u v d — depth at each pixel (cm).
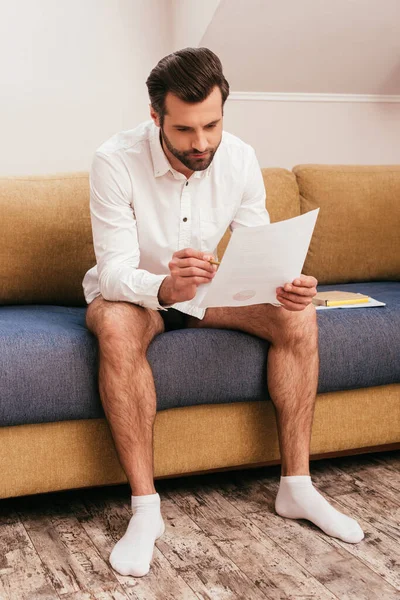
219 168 187
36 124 309
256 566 152
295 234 152
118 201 179
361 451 211
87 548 161
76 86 313
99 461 176
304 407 176
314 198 251
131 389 163
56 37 307
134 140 183
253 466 199
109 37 314
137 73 321
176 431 181
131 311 169
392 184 257
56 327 179
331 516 166
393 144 354
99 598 141
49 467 172
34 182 223
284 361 177
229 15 289
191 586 145
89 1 309
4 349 166
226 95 165
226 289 154
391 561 154
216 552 158
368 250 255
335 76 332
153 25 321
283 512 175
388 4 300
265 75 323
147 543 154
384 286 246
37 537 166
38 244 217
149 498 162
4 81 302
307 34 306
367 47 320
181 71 158
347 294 211
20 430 170
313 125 342
